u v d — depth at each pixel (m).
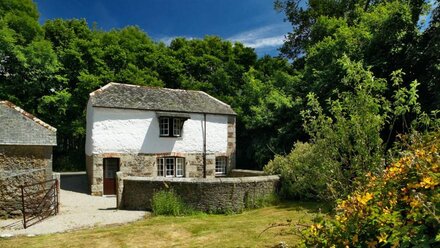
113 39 29.08
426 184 2.62
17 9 25.11
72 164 25.80
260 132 21.78
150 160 18.25
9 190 11.00
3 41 20.92
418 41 12.70
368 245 2.67
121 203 12.49
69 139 26.73
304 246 3.36
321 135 6.74
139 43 31.16
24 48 22.30
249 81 25.58
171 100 19.81
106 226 9.90
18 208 11.08
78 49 25.88
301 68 30.23
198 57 31.31
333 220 3.41
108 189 16.98
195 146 19.89
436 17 12.12
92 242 8.20
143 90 19.77
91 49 26.12
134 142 17.80
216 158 21.11
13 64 22.30
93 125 16.78
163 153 18.70
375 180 3.61
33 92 23.39
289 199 13.35
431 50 11.57
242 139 24.39
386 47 13.55
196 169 19.86
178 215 11.28
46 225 10.00
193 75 31.67
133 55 29.09
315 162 6.33
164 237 8.50
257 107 22.14
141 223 10.10
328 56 16.75
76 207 13.21
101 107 16.91
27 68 22.66
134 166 17.73
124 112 17.64
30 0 26.58
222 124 21.19
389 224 2.73
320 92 14.79
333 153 5.76
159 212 11.34
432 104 10.92
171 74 30.30
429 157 2.98
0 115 11.14
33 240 8.45
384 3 20.67
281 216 10.21
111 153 17.09
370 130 5.41
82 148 26.83
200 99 21.53
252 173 18.20
